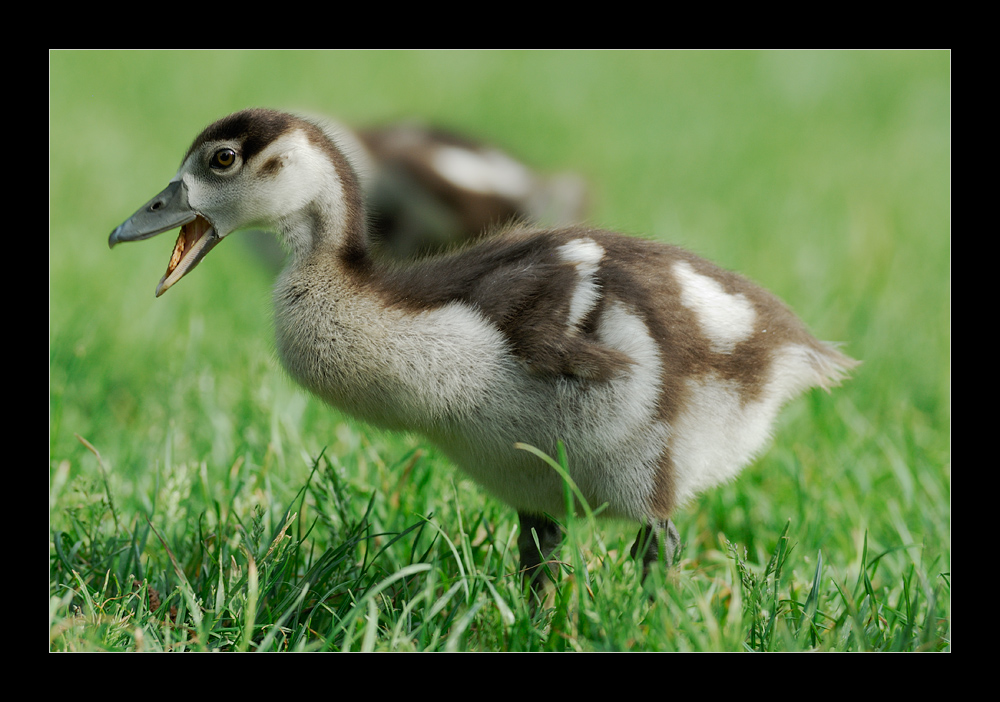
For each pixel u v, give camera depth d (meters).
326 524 9.31
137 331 14.82
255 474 10.32
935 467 11.23
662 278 8.51
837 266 17.66
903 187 22.58
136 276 17.22
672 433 8.28
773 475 11.24
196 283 16.92
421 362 8.23
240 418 11.62
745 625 7.71
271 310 8.85
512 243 8.99
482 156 18.06
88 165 23.28
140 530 9.61
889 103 30.11
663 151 26.30
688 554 9.95
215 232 8.98
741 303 8.83
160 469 10.51
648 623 7.58
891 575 9.41
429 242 17.08
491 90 31.84
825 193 22.36
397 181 16.81
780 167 24.70
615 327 8.19
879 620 8.24
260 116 8.78
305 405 11.86
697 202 22.14
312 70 32.59
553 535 8.95
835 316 15.30
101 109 27.83
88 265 17.70
